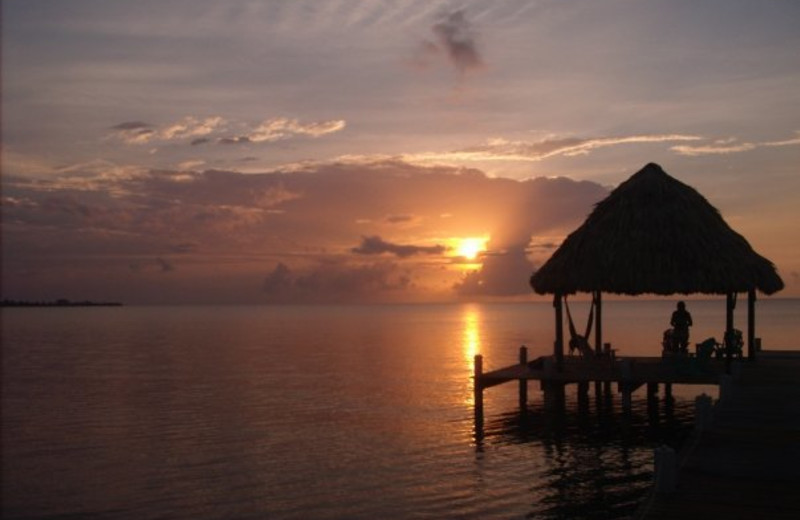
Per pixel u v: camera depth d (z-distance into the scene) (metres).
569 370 25.94
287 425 27.22
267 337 98.44
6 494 18.42
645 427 24.80
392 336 97.06
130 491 18.47
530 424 25.81
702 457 13.24
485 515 15.38
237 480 19.17
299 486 18.33
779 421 16.20
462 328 124.06
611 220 25.67
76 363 59.09
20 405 34.38
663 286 24.20
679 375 24.14
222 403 33.78
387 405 31.66
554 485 17.48
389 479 18.58
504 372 26.86
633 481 17.70
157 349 76.19
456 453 21.23
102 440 25.33
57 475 20.28
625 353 49.88
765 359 28.53
